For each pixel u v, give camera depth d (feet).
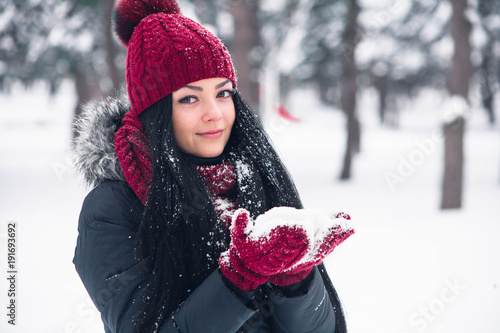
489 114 81.87
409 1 57.57
